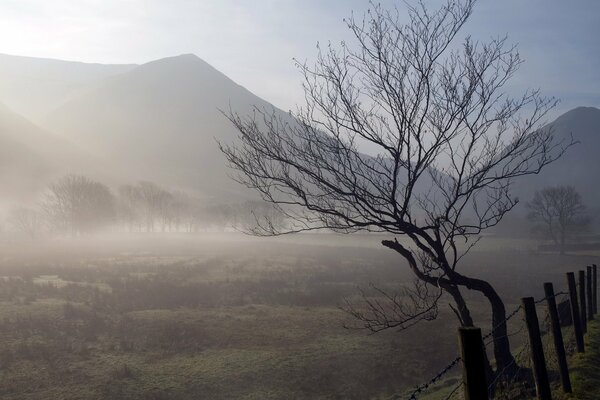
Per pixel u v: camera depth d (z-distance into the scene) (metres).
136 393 17.06
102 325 24.55
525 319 7.95
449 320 27.94
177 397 17.02
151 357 20.52
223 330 24.88
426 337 24.30
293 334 24.78
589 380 9.84
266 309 30.06
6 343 20.98
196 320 26.45
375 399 17.58
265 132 10.27
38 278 39.94
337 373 19.89
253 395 17.66
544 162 10.25
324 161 9.84
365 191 10.13
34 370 18.38
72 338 22.42
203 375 18.89
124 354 20.73
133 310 28.31
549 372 10.76
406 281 43.38
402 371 20.31
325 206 10.25
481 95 10.14
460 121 10.09
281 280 42.12
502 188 10.46
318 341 23.80
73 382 17.56
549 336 13.29
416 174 10.34
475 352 4.90
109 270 45.69
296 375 19.52
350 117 9.88
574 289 11.78
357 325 26.39
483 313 30.92
